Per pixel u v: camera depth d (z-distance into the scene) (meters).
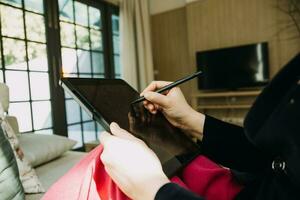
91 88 0.48
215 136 0.56
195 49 4.02
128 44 3.61
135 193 0.34
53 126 2.63
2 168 0.65
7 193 0.64
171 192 0.30
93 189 0.47
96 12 3.36
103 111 0.44
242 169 0.54
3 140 0.71
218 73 3.70
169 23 4.29
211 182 0.56
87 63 3.21
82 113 3.01
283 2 3.35
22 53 2.36
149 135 0.48
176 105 0.59
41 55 2.54
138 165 0.34
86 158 0.57
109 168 0.36
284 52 3.39
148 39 3.94
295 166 0.28
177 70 4.27
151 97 0.56
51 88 2.62
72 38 2.98
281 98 0.28
